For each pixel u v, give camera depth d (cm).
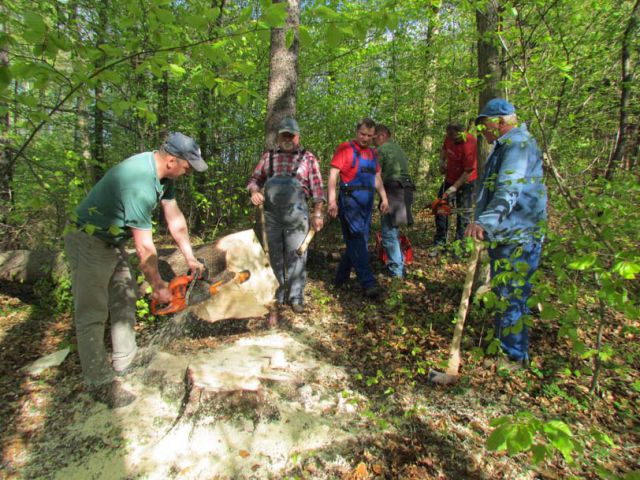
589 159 442
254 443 225
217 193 611
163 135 548
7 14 154
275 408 246
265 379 258
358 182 379
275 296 378
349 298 403
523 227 255
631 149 430
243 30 168
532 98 262
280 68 419
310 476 206
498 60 306
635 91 358
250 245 357
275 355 291
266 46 523
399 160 430
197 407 239
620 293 166
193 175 588
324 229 613
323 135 629
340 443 225
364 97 661
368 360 300
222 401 239
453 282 411
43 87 162
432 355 298
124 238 249
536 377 267
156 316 352
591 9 326
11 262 412
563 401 246
